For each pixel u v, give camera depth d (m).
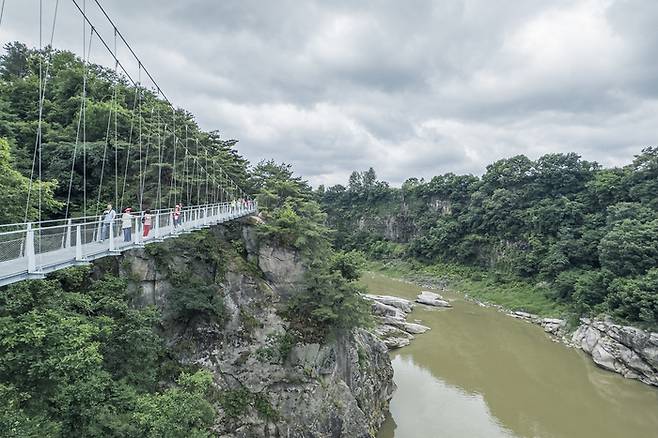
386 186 136.50
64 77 42.44
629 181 70.62
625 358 41.34
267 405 25.34
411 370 40.62
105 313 20.73
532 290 70.06
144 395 17.50
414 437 29.11
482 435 29.69
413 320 57.34
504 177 92.62
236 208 36.34
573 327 52.22
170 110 44.97
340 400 26.91
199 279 27.44
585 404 34.88
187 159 36.88
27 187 19.31
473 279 84.12
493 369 41.44
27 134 35.22
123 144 35.16
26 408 14.06
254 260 30.67
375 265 107.25
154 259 27.08
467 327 55.12
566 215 76.19
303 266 30.41
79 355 14.41
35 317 14.52
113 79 51.94
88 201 33.75
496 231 88.50
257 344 26.97
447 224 99.62
